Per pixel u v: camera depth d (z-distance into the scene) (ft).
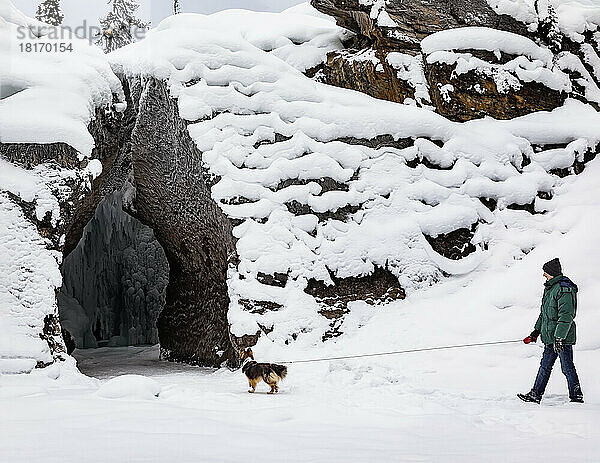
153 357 49.32
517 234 37.45
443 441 15.62
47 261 30.68
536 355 29.01
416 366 29.12
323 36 49.93
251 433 15.71
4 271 29.32
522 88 43.88
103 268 60.44
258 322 32.99
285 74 40.83
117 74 43.98
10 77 34.55
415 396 23.84
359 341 32.48
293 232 35.09
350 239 35.58
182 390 23.97
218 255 38.47
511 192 38.75
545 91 44.34
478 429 17.84
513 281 33.88
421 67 44.04
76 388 25.79
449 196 37.91
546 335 23.08
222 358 38.55
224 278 38.70
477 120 42.70
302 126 37.83
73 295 58.85
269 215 35.24
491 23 46.19
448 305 33.99
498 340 30.42
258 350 32.17
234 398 23.09
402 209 37.09
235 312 33.32
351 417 19.19
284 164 36.42
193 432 15.57
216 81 38.86
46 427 15.92
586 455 13.70
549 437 16.55
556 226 37.60
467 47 44.14
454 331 31.86
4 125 31.58
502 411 20.75
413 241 36.22
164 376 34.22
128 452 12.86
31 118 32.40
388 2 45.44
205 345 41.47
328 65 46.14
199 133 36.76
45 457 12.27
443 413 20.47
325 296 34.47
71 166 32.78
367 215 36.60
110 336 60.44
